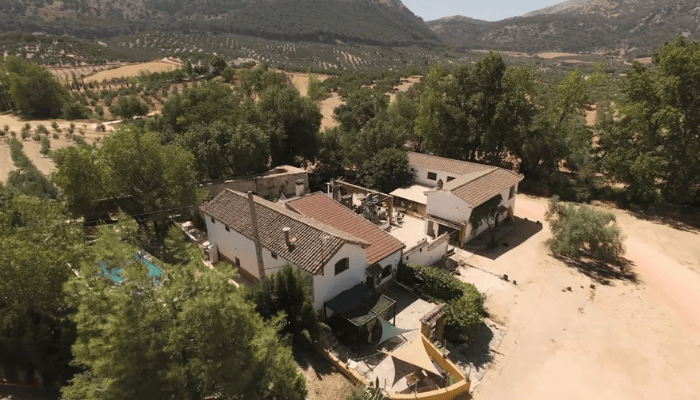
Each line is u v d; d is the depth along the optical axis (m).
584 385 23.55
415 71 131.00
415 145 67.88
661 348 26.56
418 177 51.06
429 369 21.11
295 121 53.88
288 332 22.89
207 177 45.66
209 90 57.41
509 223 44.69
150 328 13.17
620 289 33.19
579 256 38.38
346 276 25.84
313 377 21.22
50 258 18.31
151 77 129.38
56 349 19.20
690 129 48.03
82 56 194.75
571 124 57.06
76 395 13.48
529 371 24.39
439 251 34.66
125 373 12.57
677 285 34.25
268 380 15.48
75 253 19.48
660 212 49.34
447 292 28.03
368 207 41.47
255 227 20.73
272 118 52.78
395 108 69.31
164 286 14.32
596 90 71.12
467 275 34.12
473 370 24.17
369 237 30.14
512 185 42.59
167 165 31.72
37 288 18.19
